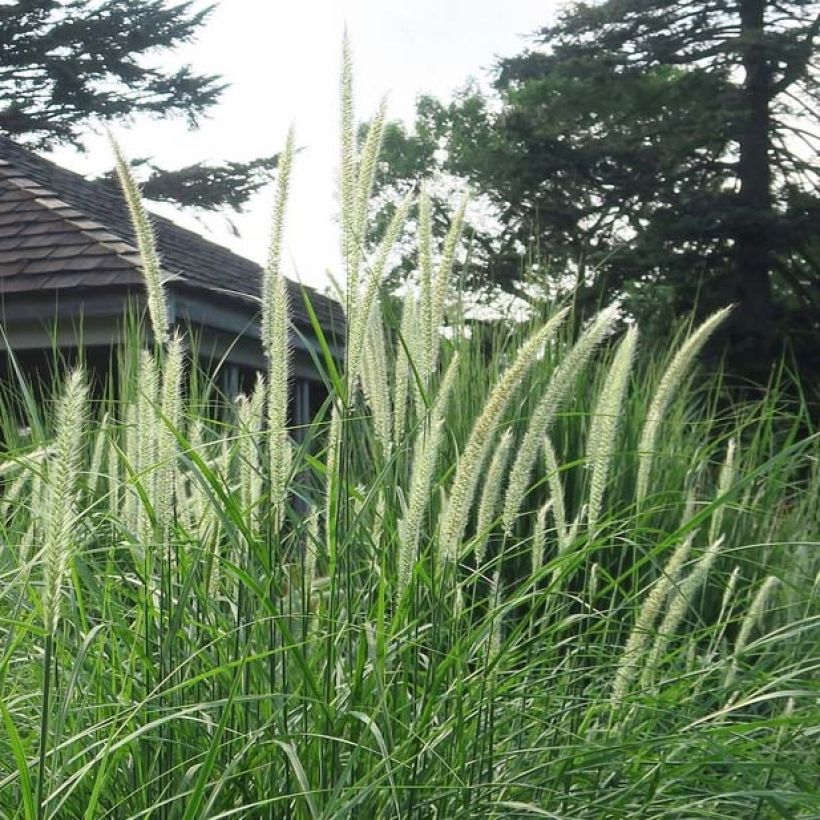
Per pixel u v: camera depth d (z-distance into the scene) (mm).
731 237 23062
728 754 2137
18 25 28344
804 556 4137
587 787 2330
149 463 2170
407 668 2152
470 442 2020
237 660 2043
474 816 2098
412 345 2504
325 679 2107
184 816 1744
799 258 27547
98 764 2088
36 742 2262
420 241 2393
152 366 2211
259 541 2189
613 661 2844
